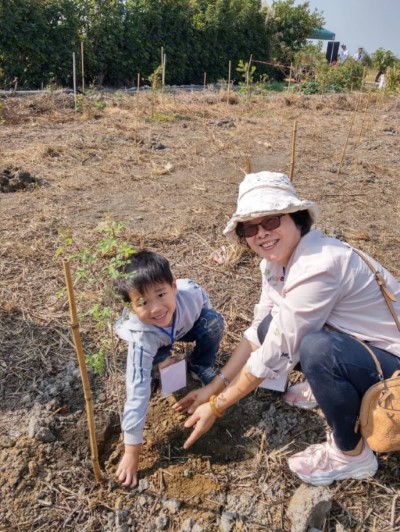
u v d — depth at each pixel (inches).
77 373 101.0
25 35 527.8
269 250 77.5
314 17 864.3
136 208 183.8
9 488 81.0
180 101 424.2
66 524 77.8
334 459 82.5
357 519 79.3
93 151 248.5
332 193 211.0
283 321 76.2
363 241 165.8
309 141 301.0
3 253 144.1
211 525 78.1
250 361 80.5
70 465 85.4
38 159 232.1
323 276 73.4
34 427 88.5
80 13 582.6
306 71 714.2
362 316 76.7
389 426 72.4
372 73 872.3
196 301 93.2
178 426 92.5
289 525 78.1
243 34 772.6
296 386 98.1
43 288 128.4
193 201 193.2
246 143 286.8
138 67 648.4
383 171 245.1
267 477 85.0
